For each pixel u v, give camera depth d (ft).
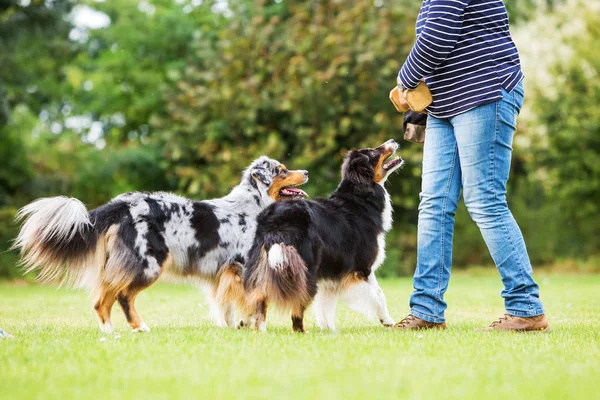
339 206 21.40
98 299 21.17
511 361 13.80
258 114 64.95
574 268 74.08
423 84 18.57
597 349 15.38
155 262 21.56
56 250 20.74
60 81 72.69
